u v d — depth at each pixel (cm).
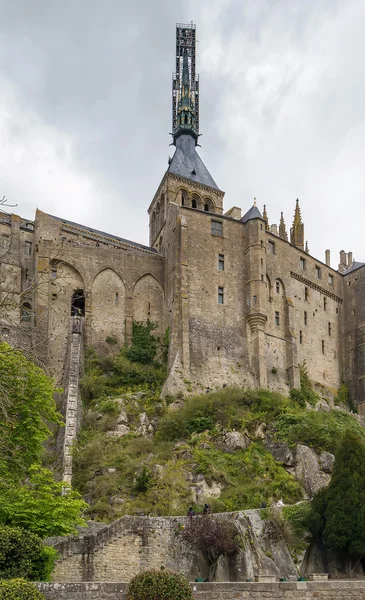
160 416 6084
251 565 3803
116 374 6669
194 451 5409
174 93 10019
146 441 5628
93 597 2470
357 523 4194
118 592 2495
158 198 9112
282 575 3953
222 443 5641
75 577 3322
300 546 4197
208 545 3697
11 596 2197
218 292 7144
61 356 6594
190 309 6925
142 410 6094
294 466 5500
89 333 6944
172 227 7369
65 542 3375
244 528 4047
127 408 6041
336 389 7869
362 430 6650
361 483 4362
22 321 6381
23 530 2628
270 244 7675
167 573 2491
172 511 4525
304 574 4112
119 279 7275
